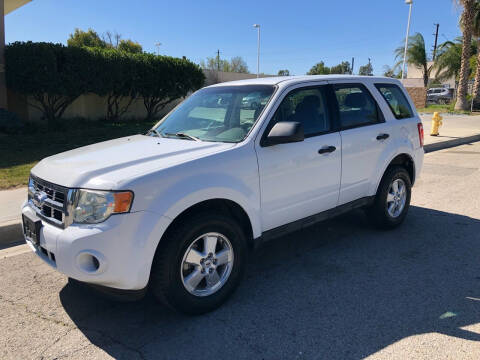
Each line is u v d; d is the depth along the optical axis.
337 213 4.56
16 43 13.41
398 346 2.93
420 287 3.82
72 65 14.35
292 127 3.52
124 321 3.33
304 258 4.53
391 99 5.34
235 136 3.74
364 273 4.14
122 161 3.26
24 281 4.03
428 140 13.68
